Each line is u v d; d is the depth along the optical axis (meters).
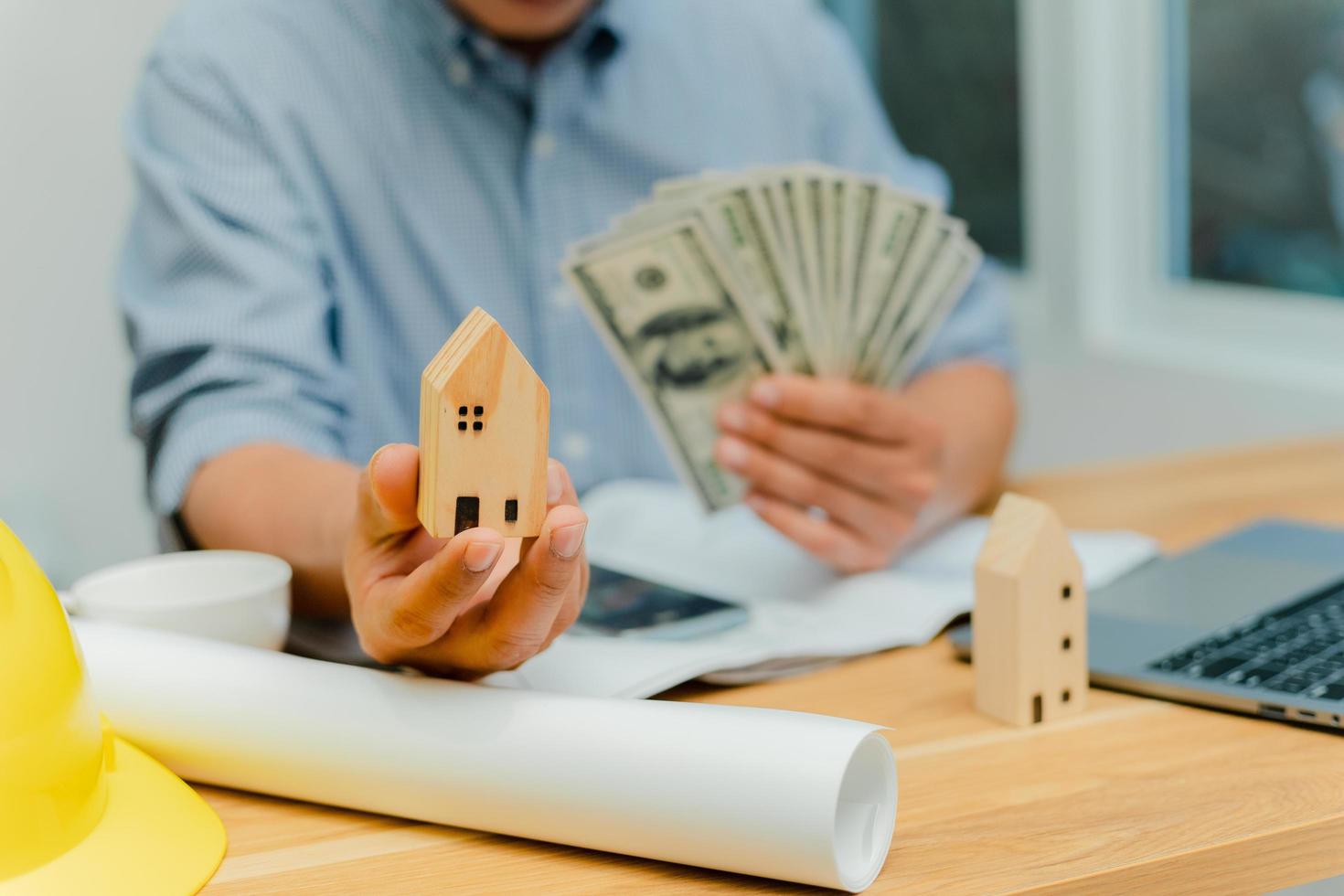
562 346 1.22
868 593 0.81
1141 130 2.08
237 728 0.53
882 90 2.66
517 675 0.62
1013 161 2.31
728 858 0.45
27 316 2.04
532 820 0.48
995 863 0.47
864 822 0.46
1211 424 1.85
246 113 1.12
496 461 0.46
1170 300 2.07
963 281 0.88
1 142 1.98
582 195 1.24
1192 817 0.50
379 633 0.51
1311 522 0.98
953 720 0.62
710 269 0.81
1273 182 1.87
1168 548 0.92
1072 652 0.62
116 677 0.55
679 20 1.31
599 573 0.85
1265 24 1.85
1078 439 2.15
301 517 0.76
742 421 0.86
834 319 0.86
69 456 2.09
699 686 0.67
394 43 1.18
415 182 1.19
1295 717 0.59
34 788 0.43
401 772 0.50
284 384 0.96
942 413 1.03
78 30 2.00
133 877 0.45
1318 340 1.80
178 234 1.04
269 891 0.46
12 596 0.45
